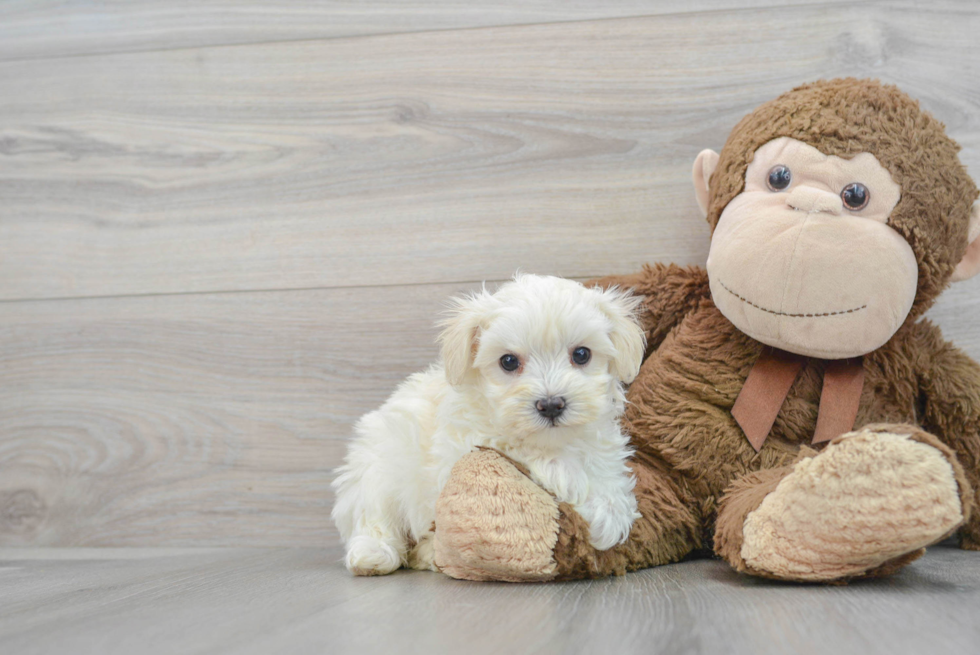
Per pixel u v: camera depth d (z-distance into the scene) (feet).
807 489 3.09
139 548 5.43
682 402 4.16
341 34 5.51
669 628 2.51
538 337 3.50
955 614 2.63
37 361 5.69
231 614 2.89
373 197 5.45
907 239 3.80
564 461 3.53
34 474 5.61
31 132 5.82
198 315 5.57
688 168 5.13
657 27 5.18
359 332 5.41
